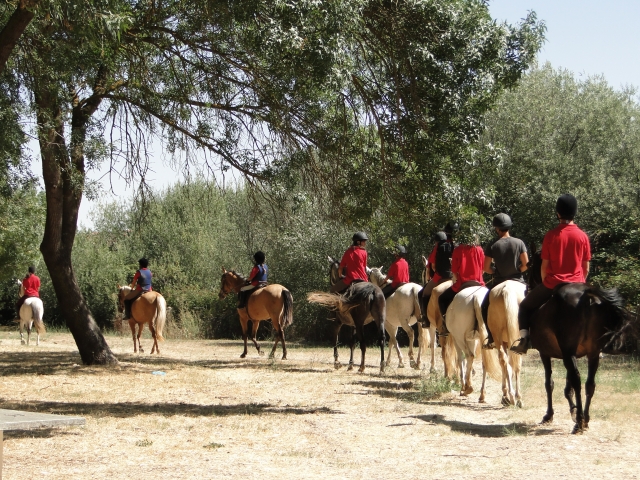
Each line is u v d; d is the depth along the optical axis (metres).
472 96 11.19
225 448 7.99
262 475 6.66
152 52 13.26
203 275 36.94
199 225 37.69
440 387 12.33
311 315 28.77
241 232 36.03
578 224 23.48
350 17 9.84
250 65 12.16
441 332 12.76
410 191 11.84
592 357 8.30
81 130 13.67
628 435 8.23
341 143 12.30
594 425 8.90
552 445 7.72
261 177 13.72
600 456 7.15
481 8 11.05
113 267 38.06
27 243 29.39
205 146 13.98
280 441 8.39
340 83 9.98
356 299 15.37
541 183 24.45
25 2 8.58
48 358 18.67
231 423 9.59
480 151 11.89
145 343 27.33
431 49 11.02
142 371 15.88
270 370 16.47
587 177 24.75
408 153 11.41
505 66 10.93
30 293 24.80
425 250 25.67
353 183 12.34
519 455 7.32
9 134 11.11
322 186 13.14
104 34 9.47
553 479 6.23
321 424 9.48
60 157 13.72
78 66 12.25
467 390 11.81
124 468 7.00
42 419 6.14
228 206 37.06
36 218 29.84
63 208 16.34
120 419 9.91
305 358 20.45
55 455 7.62
